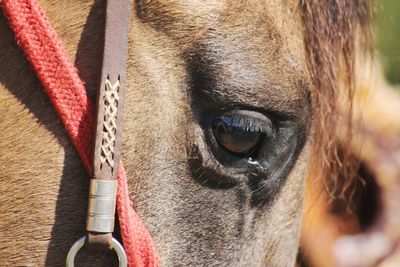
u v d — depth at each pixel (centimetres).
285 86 175
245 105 172
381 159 221
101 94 168
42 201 167
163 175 171
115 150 168
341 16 183
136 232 169
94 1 169
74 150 168
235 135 173
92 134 168
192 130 172
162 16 170
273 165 177
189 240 173
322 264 215
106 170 168
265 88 173
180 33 171
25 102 168
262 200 178
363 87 196
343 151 195
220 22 172
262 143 175
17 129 167
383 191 221
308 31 180
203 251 174
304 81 178
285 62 176
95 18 169
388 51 208
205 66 171
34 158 167
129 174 170
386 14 204
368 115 221
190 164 172
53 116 168
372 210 222
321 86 182
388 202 221
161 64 171
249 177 175
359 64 193
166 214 171
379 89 225
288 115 175
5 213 167
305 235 214
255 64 173
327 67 183
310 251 214
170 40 171
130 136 170
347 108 188
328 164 189
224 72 171
